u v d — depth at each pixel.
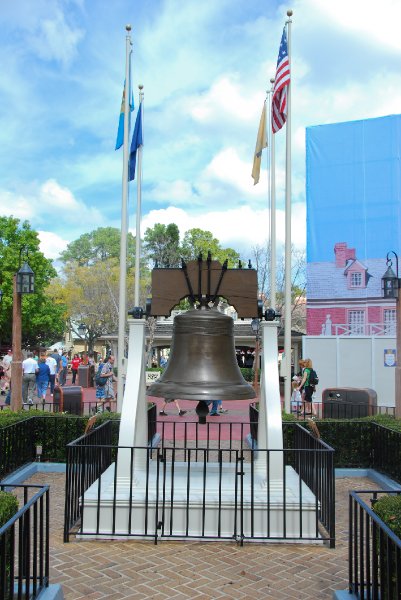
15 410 10.95
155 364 38.28
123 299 12.22
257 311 6.50
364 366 19.78
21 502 7.60
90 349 46.12
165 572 5.14
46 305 43.94
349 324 20.20
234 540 5.86
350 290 20.20
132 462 6.10
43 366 19.72
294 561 5.44
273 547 5.79
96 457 7.35
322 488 6.36
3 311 40.16
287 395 11.44
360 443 9.73
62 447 9.77
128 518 5.96
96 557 5.48
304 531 5.98
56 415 10.08
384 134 19.80
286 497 6.11
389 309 19.84
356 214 20.08
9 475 8.63
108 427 8.49
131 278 40.44
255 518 6.00
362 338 19.83
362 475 9.48
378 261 19.86
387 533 3.69
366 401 13.75
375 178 19.88
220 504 5.83
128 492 6.19
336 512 7.31
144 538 5.92
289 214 11.54
